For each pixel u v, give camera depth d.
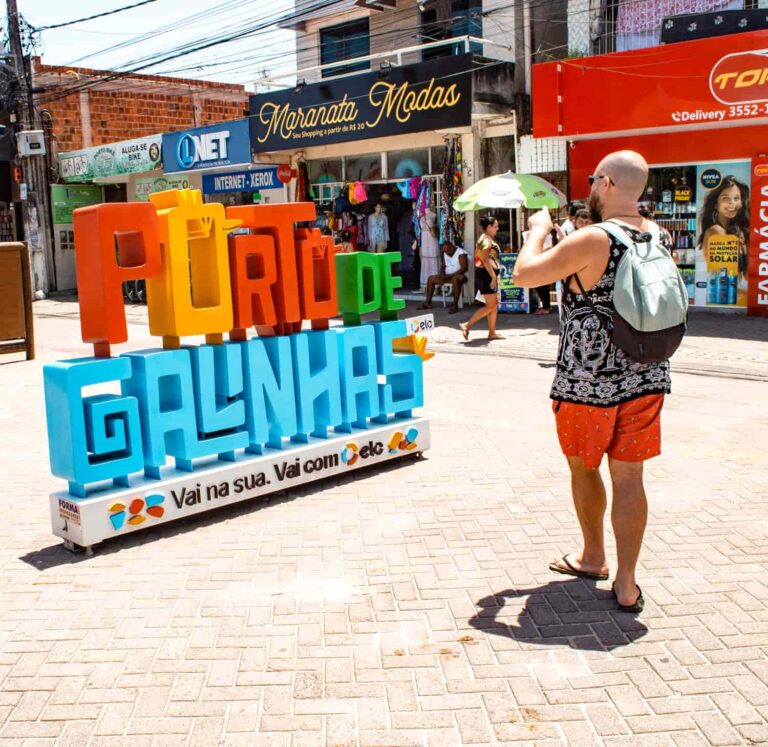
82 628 3.88
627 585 3.86
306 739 3.00
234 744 2.98
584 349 3.70
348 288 6.14
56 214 23.81
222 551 4.74
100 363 4.73
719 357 10.14
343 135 16.34
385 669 3.44
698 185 13.56
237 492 5.34
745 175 13.12
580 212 8.00
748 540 4.66
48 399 4.83
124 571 4.51
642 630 3.69
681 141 13.46
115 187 24.59
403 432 6.28
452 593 4.11
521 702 3.18
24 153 20.98
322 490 5.77
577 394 3.75
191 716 3.16
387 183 17.66
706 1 14.05
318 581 4.30
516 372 9.87
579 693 3.23
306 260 5.65
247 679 3.40
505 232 15.46
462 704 3.18
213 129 18.94
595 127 13.34
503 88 15.11
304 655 3.57
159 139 20.33
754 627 3.68
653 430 3.72
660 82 12.61
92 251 4.81
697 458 6.21
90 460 4.90
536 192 12.05
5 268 11.77
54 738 3.05
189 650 3.65
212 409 5.29
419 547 4.70
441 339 12.36
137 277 4.89
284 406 5.64
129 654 3.63
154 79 24.64
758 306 13.14
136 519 4.88
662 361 3.68
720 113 12.16
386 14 19.39
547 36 15.52
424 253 16.91
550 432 7.14
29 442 7.45
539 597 4.04
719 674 3.32
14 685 3.41
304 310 5.69
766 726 2.99
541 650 3.55
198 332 5.16
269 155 18.48
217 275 5.24
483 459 6.39
